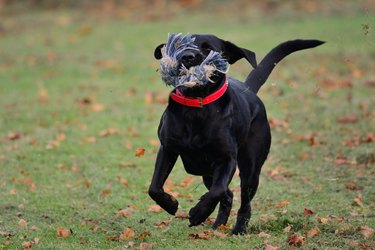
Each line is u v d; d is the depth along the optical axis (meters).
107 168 12.99
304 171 12.41
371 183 11.55
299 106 17.16
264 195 11.11
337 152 13.32
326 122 15.55
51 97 19.09
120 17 29.75
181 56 8.26
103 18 29.77
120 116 16.91
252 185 9.48
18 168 13.02
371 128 14.86
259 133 9.45
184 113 8.49
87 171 12.80
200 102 8.41
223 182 8.52
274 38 24.61
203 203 8.40
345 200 10.70
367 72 20.31
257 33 25.50
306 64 21.31
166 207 8.78
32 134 15.60
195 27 27.11
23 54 24.45
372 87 18.83
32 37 27.08
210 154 8.66
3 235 9.20
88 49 24.94
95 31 27.61
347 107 16.80
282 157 13.30
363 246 8.36
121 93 19.28
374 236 8.76
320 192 11.20
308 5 29.66
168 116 8.60
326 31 25.25
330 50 22.97
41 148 14.39
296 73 20.28
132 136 15.20
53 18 30.09
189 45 8.35
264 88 18.81
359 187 11.30
